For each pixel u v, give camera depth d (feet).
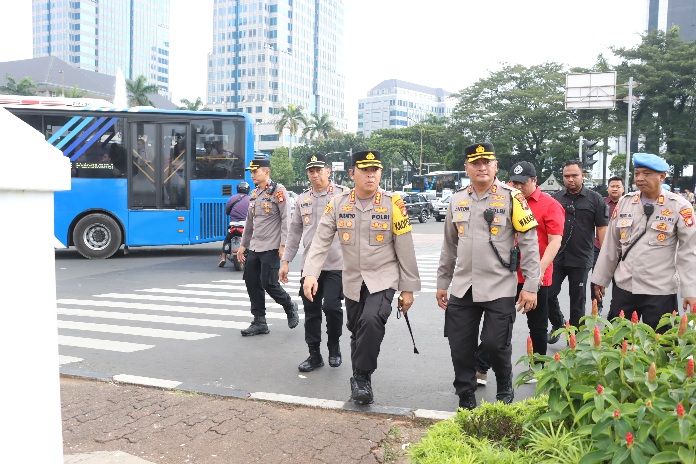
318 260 15.49
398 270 15.19
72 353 20.31
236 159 47.01
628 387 9.69
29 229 5.49
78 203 44.73
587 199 20.22
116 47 484.33
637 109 158.20
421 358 20.39
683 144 151.94
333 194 19.45
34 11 462.19
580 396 9.90
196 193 46.26
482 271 13.76
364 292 15.21
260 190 22.57
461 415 11.62
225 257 42.29
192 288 34.06
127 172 45.16
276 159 253.03
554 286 20.59
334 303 18.56
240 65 444.96
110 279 37.04
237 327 24.62
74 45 451.12
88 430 13.17
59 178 5.77
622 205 15.71
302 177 264.31
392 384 17.47
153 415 14.10
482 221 13.87
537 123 170.60
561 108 165.48
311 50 498.28
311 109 497.87
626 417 8.82
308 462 11.74
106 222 45.19
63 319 25.89
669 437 8.23
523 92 172.96
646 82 151.02
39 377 5.65
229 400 15.29
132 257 47.91
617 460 8.27
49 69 277.03
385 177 283.18
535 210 17.38
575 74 93.61
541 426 10.35
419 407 15.53
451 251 14.79
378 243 14.99
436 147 255.91
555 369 9.93
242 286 34.86
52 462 5.82
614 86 91.71
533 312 17.60
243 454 12.07
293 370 18.63
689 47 152.15
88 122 44.52
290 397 15.33
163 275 38.86
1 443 5.24
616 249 15.90
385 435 13.06
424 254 53.52
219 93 453.99
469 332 14.08
